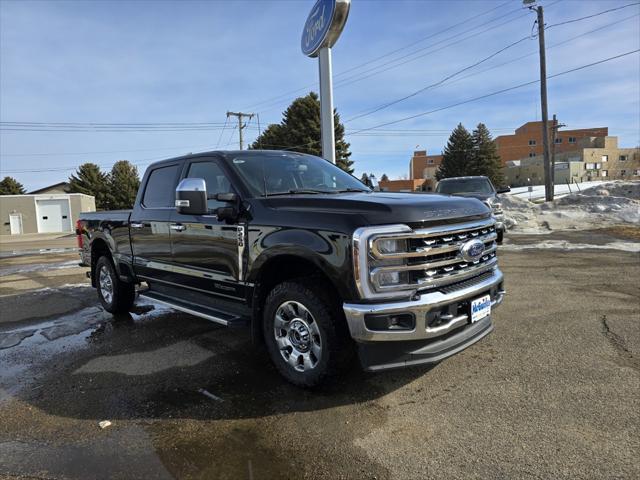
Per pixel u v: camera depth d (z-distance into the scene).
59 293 7.73
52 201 43.56
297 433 2.89
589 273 7.51
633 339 4.31
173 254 4.68
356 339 2.96
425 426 2.91
